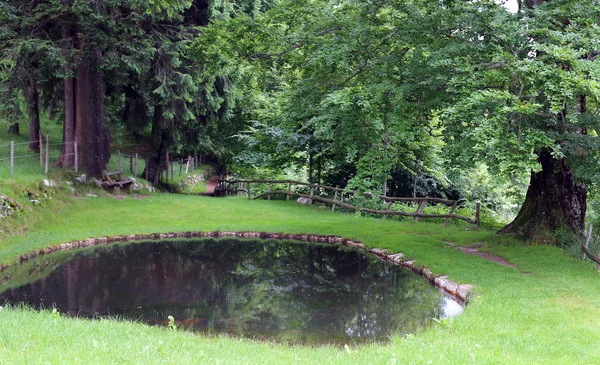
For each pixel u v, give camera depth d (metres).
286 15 13.27
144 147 29.02
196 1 20.95
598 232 13.79
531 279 9.63
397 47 11.62
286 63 15.30
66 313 8.59
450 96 10.55
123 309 8.99
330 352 6.26
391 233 16.12
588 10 9.73
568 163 10.65
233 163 30.55
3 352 4.41
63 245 14.03
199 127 24.80
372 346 6.54
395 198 19.58
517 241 12.76
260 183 28.31
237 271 12.43
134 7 16.58
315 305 9.52
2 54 16.69
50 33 17.58
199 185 30.92
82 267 12.31
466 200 24.70
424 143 18.17
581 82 8.11
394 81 11.35
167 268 12.52
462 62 9.66
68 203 17.23
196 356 5.08
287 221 18.83
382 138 11.15
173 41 20.09
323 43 12.28
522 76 9.24
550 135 10.00
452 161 11.11
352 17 12.37
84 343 5.06
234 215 19.45
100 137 20.16
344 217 19.97
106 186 20.11
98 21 16.75
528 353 5.79
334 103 10.77
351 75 12.54
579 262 10.88
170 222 17.72
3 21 16.19
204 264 13.08
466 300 8.98
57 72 16.92
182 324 8.20
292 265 13.16
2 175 15.81
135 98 22.95
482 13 10.48
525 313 7.48
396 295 10.12
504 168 8.60
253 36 13.55
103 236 15.24
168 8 16.78
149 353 4.89
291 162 26.53
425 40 11.00
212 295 10.15
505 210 27.34
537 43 9.29
